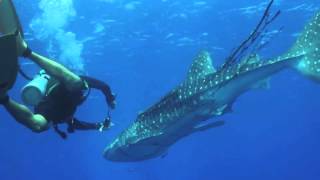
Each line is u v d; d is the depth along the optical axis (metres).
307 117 56.09
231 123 54.19
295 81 36.59
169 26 21.91
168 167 91.19
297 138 79.44
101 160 64.88
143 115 6.01
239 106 44.75
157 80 29.97
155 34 22.59
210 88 5.51
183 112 5.66
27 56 3.54
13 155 54.66
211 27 22.31
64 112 4.48
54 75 3.73
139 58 25.75
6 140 45.09
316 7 21.30
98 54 24.38
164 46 24.22
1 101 3.58
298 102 45.75
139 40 23.22
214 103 5.53
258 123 56.66
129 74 28.39
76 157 61.31
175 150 78.12
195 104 5.59
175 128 5.75
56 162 66.88
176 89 5.84
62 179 81.56
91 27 21.05
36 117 3.96
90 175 79.31
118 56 25.11
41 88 4.26
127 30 21.88
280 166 119.50
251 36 5.00
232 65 5.43
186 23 21.86
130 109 36.00
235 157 99.38
